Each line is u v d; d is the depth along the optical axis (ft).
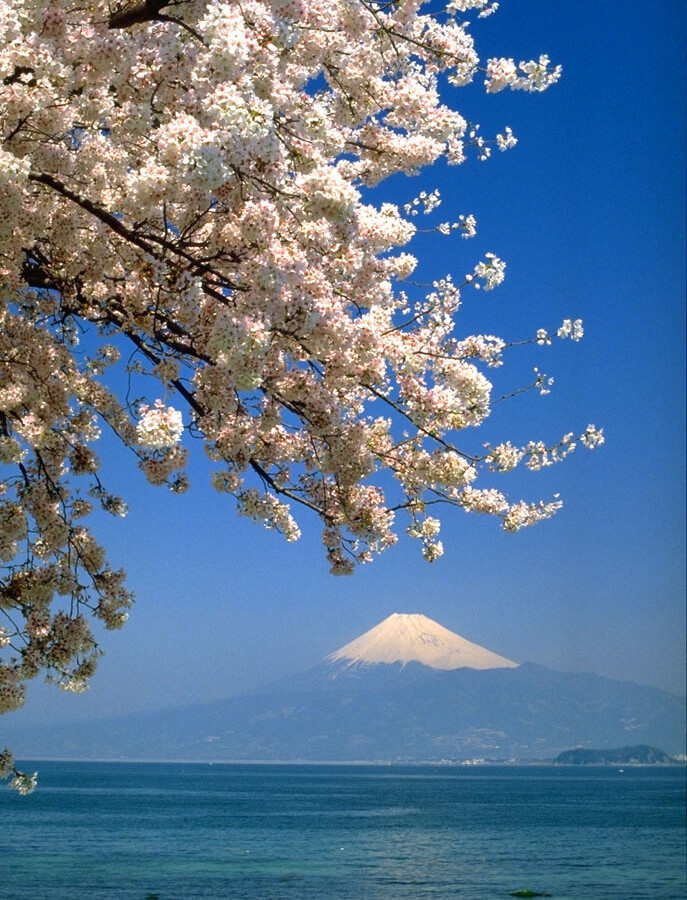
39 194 23.59
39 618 25.21
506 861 201.26
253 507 26.96
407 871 179.42
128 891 140.56
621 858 209.87
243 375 20.61
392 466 27.48
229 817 323.78
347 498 27.35
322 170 20.48
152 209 22.56
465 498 27.96
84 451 27.30
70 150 23.38
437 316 26.43
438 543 27.94
